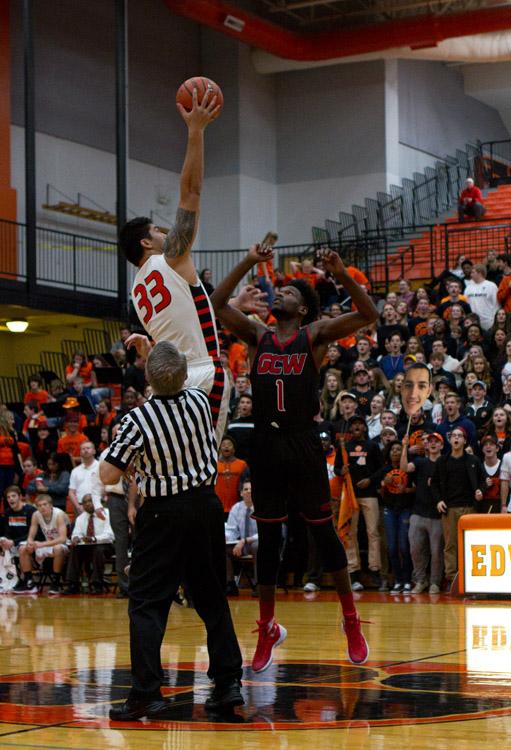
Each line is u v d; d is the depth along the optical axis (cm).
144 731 435
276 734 425
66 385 2225
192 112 498
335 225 3111
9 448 1641
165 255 512
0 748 402
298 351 569
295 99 3219
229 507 1370
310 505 573
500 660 654
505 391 1449
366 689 536
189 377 510
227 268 3088
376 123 3100
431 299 2027
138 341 532
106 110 2886
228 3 2847
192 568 491
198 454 488
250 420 1440
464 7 2808
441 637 796
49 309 2416
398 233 2948
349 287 564
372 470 1389
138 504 1343
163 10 3062
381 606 1116
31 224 2350
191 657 700
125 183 2502
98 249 2775
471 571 1205
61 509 1571
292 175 3209
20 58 2628
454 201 3312
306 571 1409
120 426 488
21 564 1454
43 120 2695
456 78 3575
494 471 1316
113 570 1622
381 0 2855
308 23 2978
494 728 433
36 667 651
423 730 430
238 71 3094
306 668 621
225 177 3109
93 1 2852
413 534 1331
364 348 1691
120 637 845
